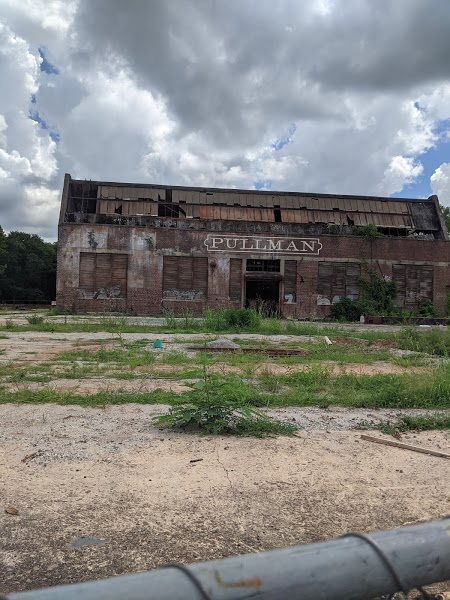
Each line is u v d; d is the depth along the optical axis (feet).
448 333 48.24
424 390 20.63
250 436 14.11
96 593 2.64
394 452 12.96
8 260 183.52
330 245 109.50
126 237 104.27
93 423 15.23
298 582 2.97
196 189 114.93
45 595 2.59
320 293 108.78
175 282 105.50
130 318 87.51
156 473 10.89
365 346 47.57
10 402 18.16
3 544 7.65
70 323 67.51
